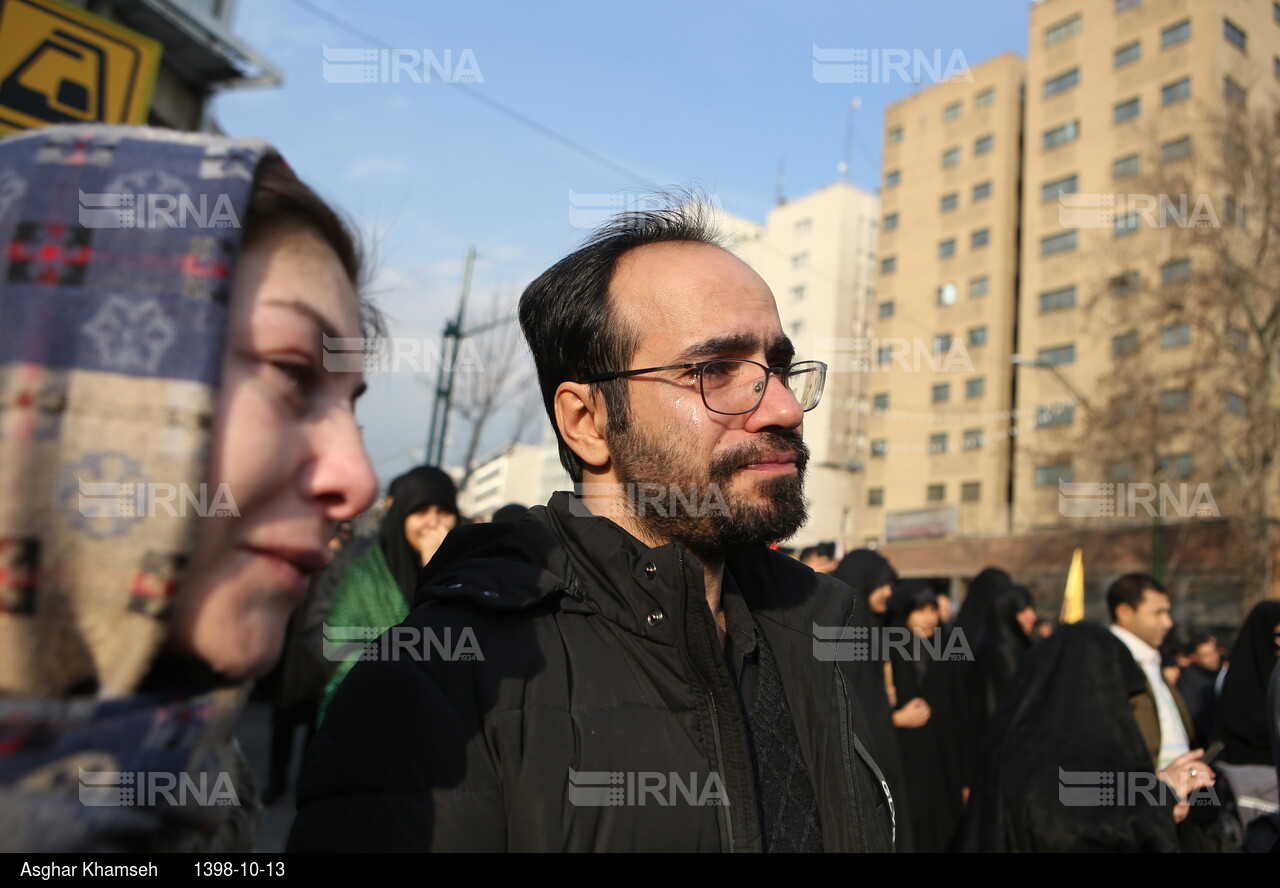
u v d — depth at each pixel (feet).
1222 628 69.36
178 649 1.97
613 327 4.57
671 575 3.88
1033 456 81.76
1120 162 96.89
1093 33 102.47
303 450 2.13
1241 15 93.15
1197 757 9.83
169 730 1.86
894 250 127.13
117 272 1.87
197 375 1.86
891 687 16.52
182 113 30.17
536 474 195.31
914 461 118.83
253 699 25.80
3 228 1.87
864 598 13.53
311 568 2.17
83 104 21.25
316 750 3.49
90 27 21.35
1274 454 65.92
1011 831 8.51
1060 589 83.20
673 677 3.88
